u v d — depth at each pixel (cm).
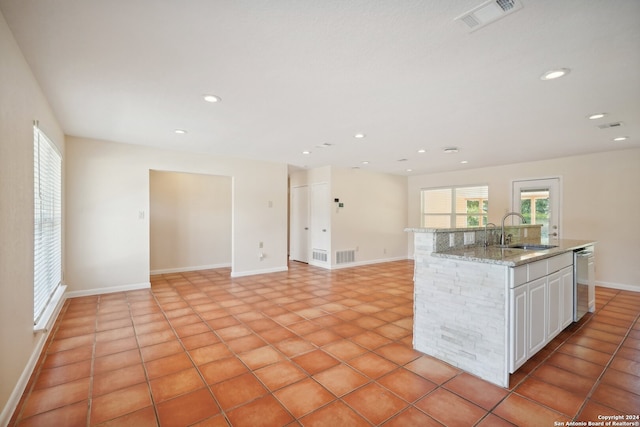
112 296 443
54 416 184
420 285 271
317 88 262
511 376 229
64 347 276
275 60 216
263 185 618
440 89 262
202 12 164
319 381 222
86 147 439
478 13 163
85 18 169
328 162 632
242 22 173
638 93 267
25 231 218
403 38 188
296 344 285
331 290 485
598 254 515
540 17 165
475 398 202
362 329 322
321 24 174
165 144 474
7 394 181
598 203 514
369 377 228
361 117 337
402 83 251
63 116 339
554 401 199
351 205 715
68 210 427
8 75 182
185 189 642
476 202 692
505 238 359
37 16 168
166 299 431
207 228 669
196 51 204
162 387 214
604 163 509
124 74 238
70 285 432
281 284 526
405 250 832
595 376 229
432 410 190
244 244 598
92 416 184
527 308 236
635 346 279
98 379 224
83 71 232
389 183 792
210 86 259
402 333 312
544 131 385
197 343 287
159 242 614
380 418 182
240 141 451
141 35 186
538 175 588
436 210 776
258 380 224
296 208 793
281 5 158
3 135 175
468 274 238
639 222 477
